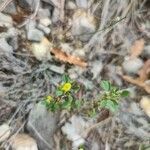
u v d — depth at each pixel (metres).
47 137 0.33
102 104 0.32
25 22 0.37
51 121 0.34
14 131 0.32
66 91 0.32
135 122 0.36
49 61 0.36
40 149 0.33
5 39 0.35
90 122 0.35
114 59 0.38
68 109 0.34
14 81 0.34
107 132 0.35
